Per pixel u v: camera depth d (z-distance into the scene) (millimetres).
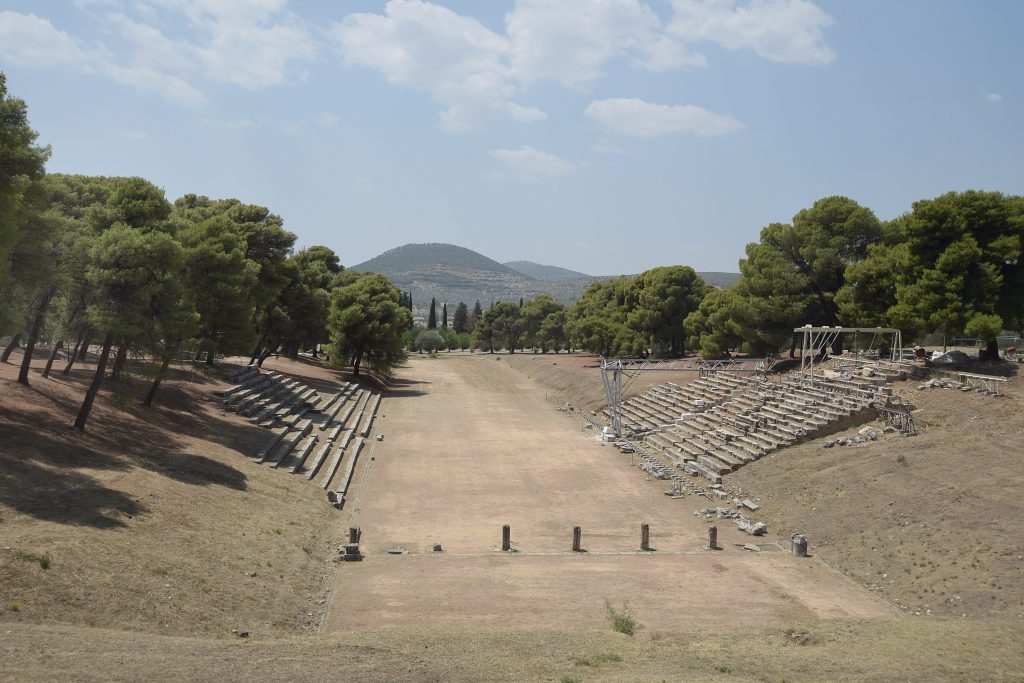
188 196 69625
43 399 37219
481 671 16625
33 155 27953
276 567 25453
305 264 101938
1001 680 16125
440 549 29906
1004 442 34062
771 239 68562
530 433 59875
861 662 17406
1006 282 44781
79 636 16766
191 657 16281
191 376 57844
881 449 37469
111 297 34875
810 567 28156
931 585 24469
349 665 16609
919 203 46875
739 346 81562
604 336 106750
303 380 76375
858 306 58750
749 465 42031
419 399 80875
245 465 37375
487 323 158500
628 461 48688
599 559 29094
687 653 18516
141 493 27297
